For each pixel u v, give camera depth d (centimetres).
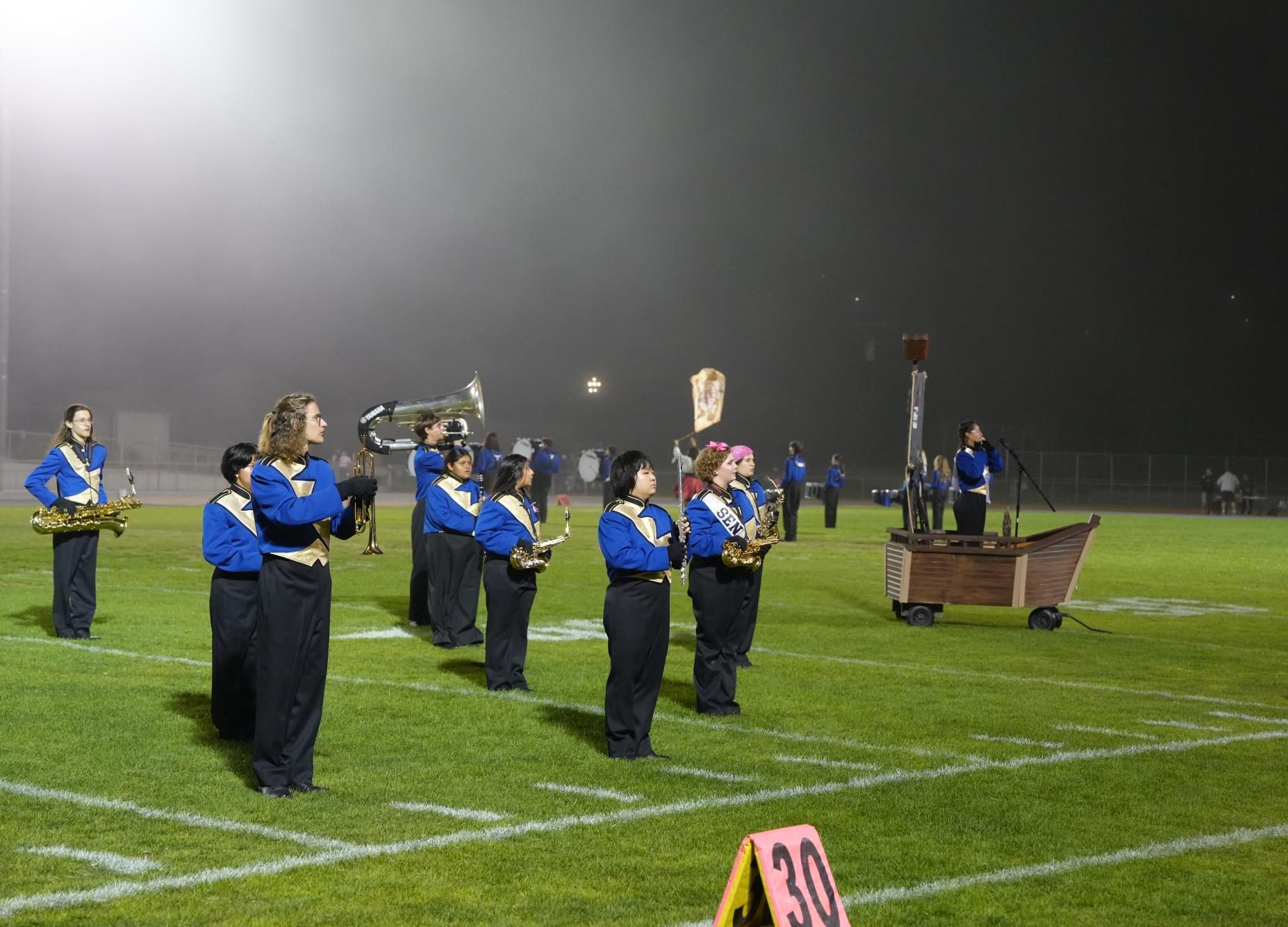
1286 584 1886
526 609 940
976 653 1159
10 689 885
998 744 783
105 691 883
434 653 1100
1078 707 905
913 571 1317
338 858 540
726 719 848
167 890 496
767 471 7469
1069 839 588
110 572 1723
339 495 626
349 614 1351
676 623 1338
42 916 466
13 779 654
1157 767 728
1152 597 1688
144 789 641
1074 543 1318
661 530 722
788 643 1199
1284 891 523
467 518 1127
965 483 1370
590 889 506
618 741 728
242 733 748
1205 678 1042
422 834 576
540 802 632
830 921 391
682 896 498
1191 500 5647
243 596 743
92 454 1127
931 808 635
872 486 5988
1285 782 697
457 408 837
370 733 781
